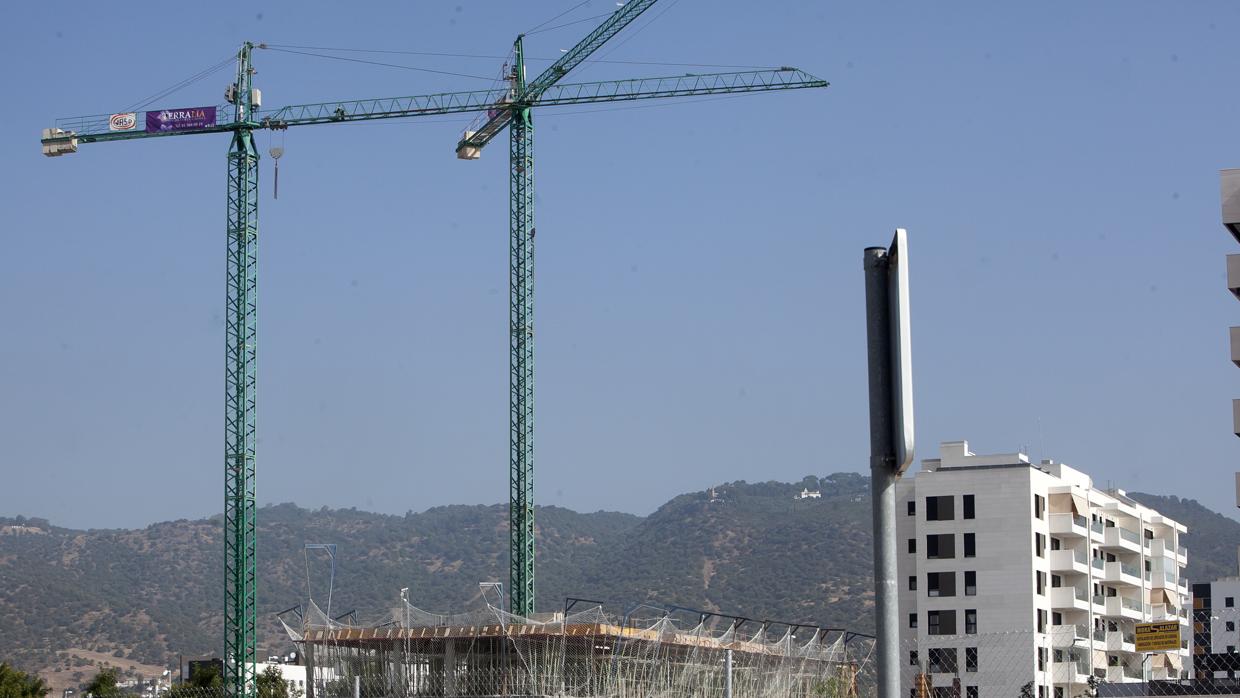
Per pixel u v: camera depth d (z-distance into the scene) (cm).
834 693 7325
